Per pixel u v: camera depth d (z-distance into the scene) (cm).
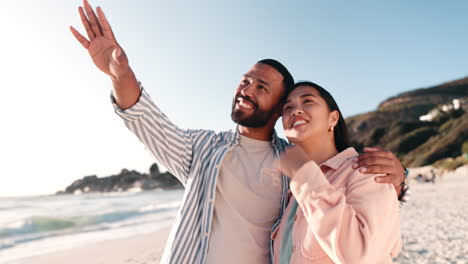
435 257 527
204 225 183
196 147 205
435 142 4553
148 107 177
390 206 129
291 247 146
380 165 137
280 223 166
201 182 197
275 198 196
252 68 223
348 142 177
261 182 198
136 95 173
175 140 191
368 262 115
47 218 1317
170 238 187
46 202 3084
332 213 119
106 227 1195
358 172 138
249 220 188
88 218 1422
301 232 140
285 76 221
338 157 156
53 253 703
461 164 3120
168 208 2019
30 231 1105
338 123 175
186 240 182
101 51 164
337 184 142
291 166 139
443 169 3241
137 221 1364
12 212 1891
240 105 212
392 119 7375
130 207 2227
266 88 211
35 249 784
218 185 195
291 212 156
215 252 181
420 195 1892
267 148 216
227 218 188
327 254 126
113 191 8331
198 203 192
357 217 124
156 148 184
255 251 183
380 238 121
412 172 3631
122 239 870
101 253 695
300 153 141
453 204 1317
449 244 609
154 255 671
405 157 4744
